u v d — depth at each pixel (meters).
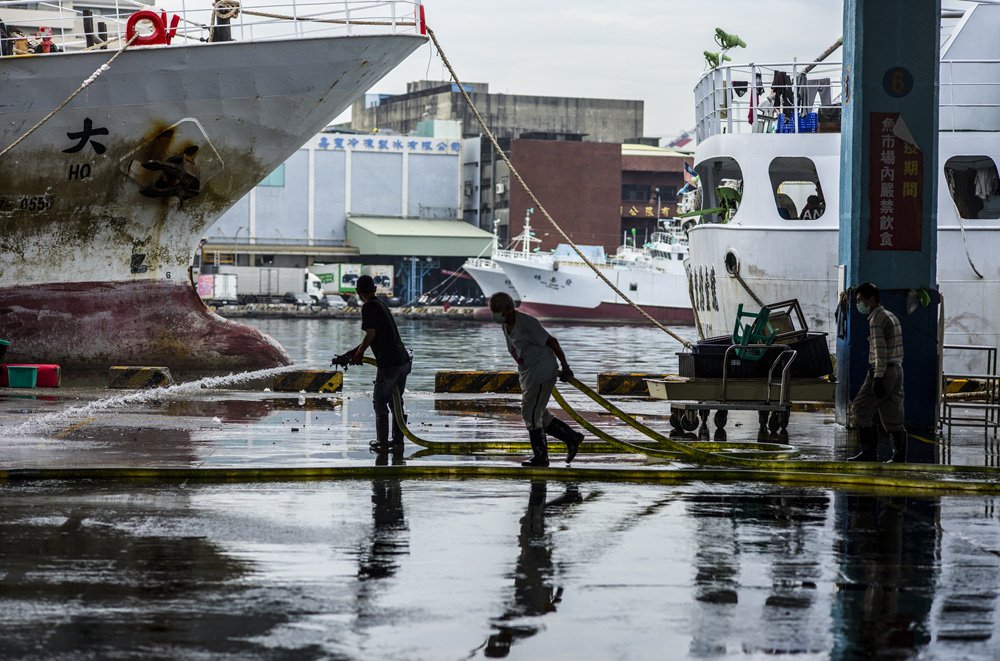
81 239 44.41
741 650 9.81
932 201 27.03
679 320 171.25
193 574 12.20
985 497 18.14
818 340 27.09
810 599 11.46
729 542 14.21
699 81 51.81
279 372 38.28
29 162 43.00
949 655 9.72
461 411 31.55
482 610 10.95
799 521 15.72
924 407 27.11
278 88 43.88
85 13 47.25
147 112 43.12
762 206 41.81
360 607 11.01
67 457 20.94
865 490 18.75
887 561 13.20
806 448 24.36
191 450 22.12
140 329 45.31
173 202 44.84
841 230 28.09
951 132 41.25
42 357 44.53
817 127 42.25
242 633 10.12
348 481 18.89
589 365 68.94
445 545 13.80
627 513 16.16
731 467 20.89
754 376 26.80
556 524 15.23
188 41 46.97
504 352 84.12
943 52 45.75
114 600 11.12
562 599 11.38
